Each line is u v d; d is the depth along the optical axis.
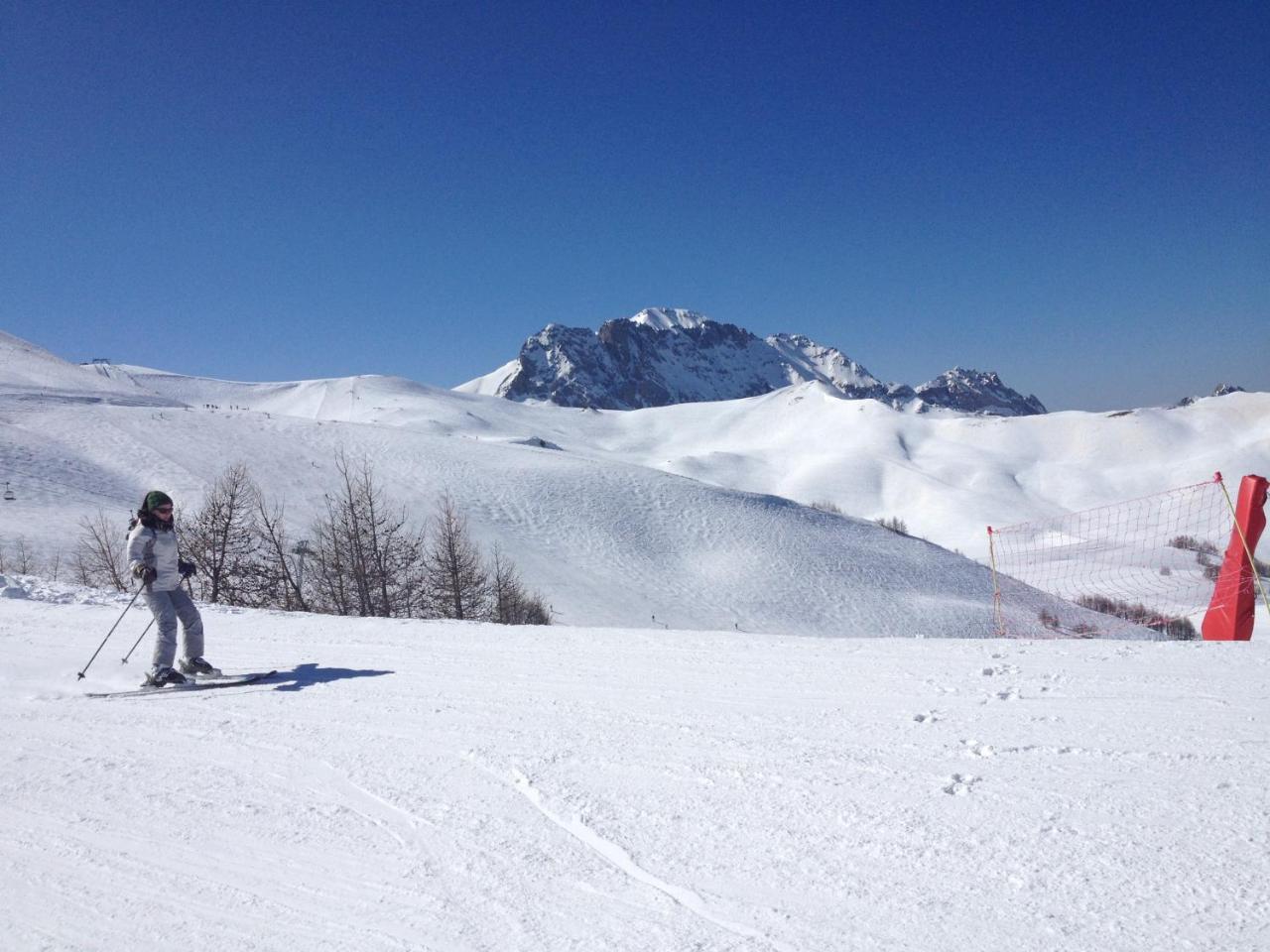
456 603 33.88
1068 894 2.76
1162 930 2.50
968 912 2.70
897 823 3.42
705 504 82.75
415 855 3.49
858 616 62.94
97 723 5.95
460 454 88.31
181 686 6.98
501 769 4.47
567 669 6.94
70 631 9.60
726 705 5.48
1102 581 29.25
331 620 10.39
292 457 77.62
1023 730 4.49
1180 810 3.31
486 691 6.29
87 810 4.25
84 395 105.50
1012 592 31.09
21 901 3.33
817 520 85.12
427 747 4.95
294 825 3.90
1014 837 3.21
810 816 3.57
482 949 2.72
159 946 2.92
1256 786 3.47
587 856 3.37
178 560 7.33
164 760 5.02
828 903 2.84
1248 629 8.33
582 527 73.31
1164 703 4.80
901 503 186.62
